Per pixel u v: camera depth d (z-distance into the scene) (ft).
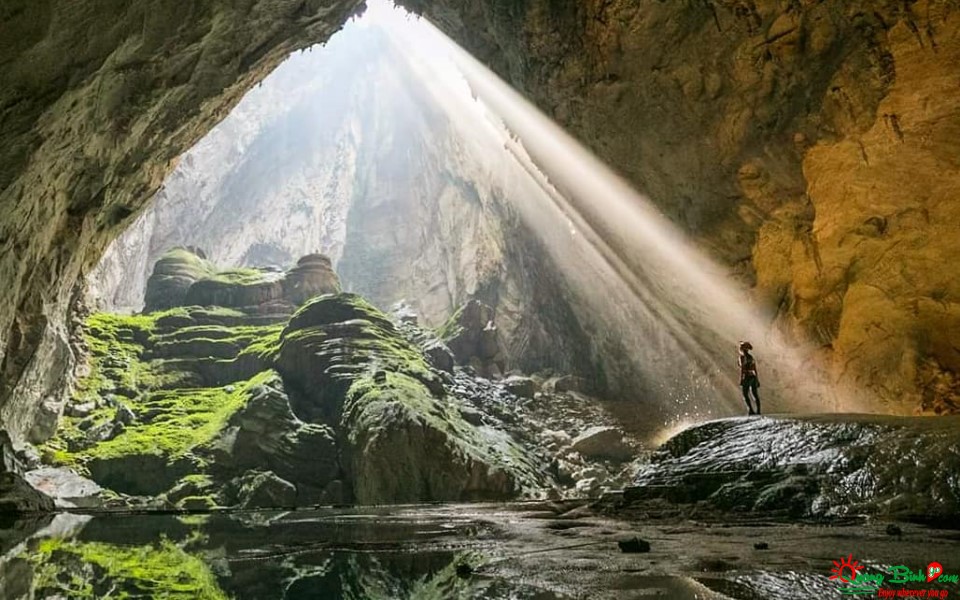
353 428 54.85
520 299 98.07
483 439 62.28
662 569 10.28
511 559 12.30
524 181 94.22
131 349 71.20
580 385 87.97
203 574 10.87
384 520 26.45
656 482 24.67
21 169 37.76
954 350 48.91
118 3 35.12
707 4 43.04
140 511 38.68
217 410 61.11
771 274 55.93
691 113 49.73
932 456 18.28
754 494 20.99
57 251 49.98
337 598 8.39
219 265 137.59
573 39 49.93
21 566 12.10
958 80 38.29
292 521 26.58
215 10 41.75
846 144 44.42
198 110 51.16
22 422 51.21
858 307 52.49
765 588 8.16
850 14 39.17
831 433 22.13
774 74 44.29
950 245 46.55
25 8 31.40
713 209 55.62
